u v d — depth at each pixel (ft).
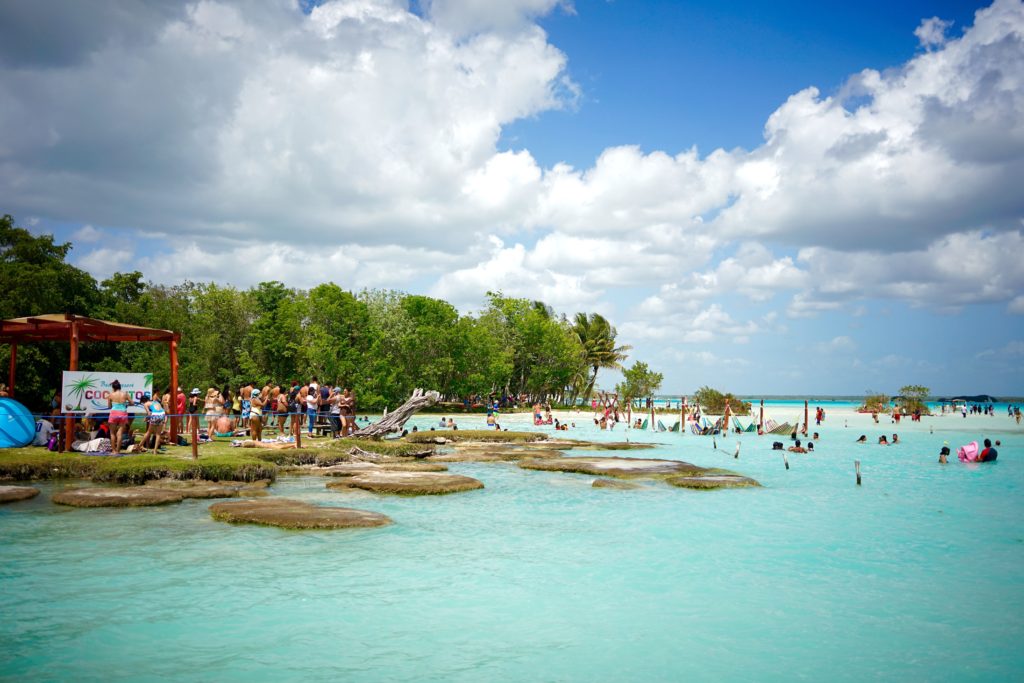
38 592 31.58
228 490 55.42
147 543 40.32
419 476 66.54
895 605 31.96
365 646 26.25
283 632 27.45
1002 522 51.55
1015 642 27.63
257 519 45.62
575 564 38.14
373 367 205.57
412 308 235.40
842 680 24.02
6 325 71.51
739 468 90.07
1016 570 37.93
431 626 28.48
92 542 40.32
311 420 100.48
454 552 40.19
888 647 26.99
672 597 32.65
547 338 278.46
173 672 23.54
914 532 47.65
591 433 164.86
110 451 67.26
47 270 121.29
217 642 26.27
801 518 52.39
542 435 126.31
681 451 114.93
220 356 207.51
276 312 211.41
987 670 25.00
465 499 58.85
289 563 36.88
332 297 210.79
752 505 58.03
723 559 39.73
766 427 161.79
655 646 26.76
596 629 28.50
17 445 69.26
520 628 28.48
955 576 36.76
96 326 71.72
